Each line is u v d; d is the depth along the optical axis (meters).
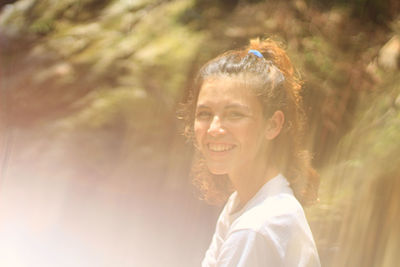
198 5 3.94
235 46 2.98
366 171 2.38
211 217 3.04
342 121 3.01
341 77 3.15
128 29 3.92
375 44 3.32
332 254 2.13
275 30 3.47
